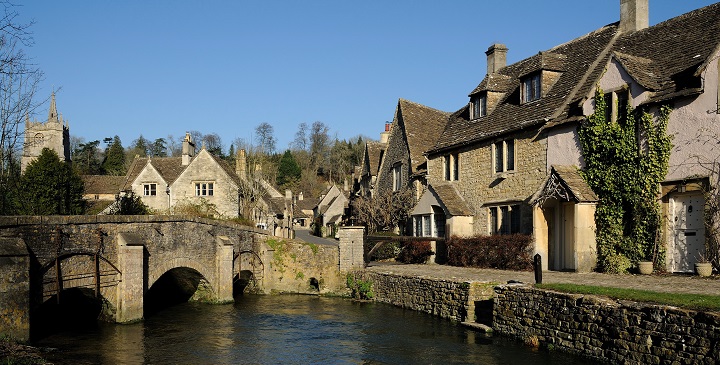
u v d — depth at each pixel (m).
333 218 76.50
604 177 19.41
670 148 17.53
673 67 18.56
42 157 30.36
